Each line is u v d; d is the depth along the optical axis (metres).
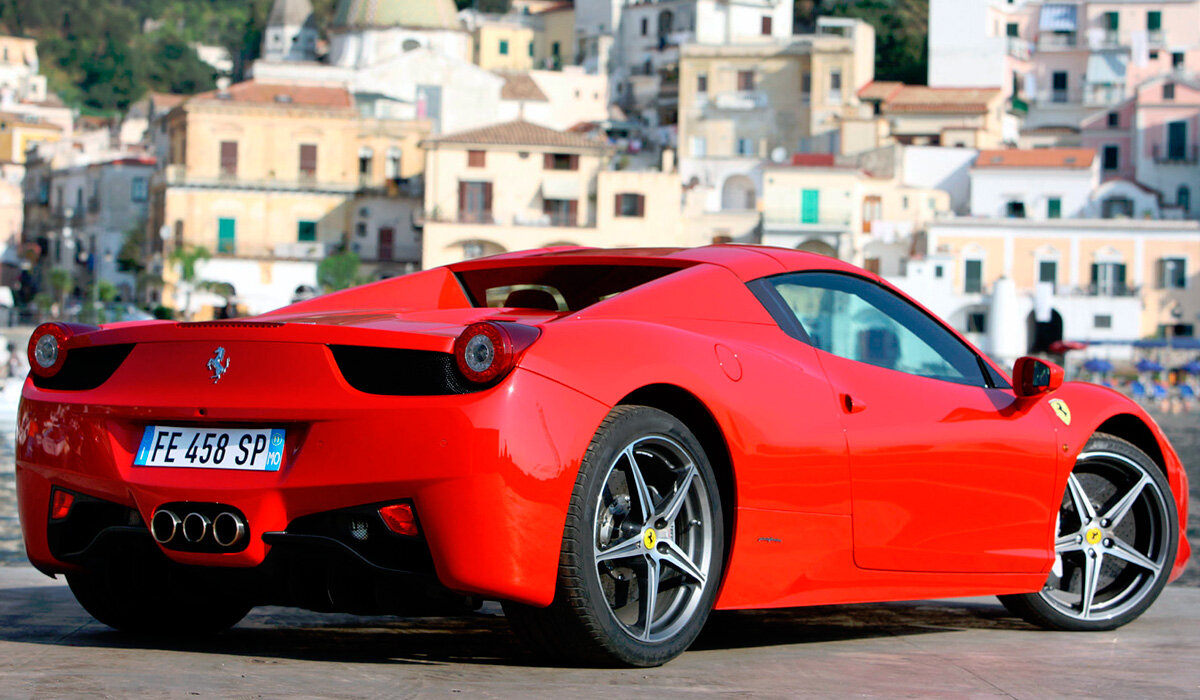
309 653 5.23
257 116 93.88
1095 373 83.94
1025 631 6.46
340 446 4.54
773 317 5.56
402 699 4.22
